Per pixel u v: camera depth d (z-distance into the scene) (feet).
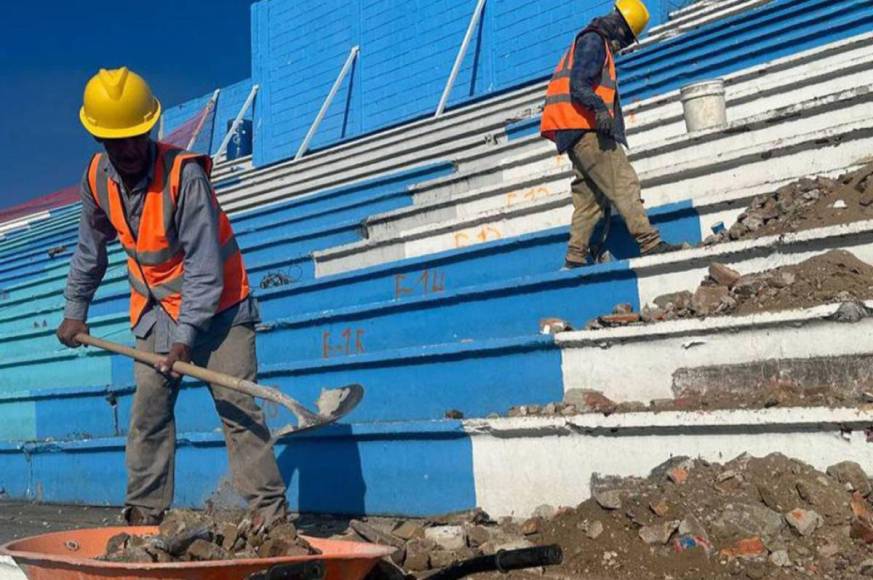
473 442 14.42
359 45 50.65
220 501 17.47
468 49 45.29
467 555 11.84
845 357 12.45
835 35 26.63
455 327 18.12
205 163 12.77
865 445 11.28
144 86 12.38
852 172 15.99
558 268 18.84
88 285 13.92
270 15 55.88
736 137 19.47
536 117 30.48
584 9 40.93
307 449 16.61
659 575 10.74
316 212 30.32
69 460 20.94
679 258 15.37
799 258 14.40
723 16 34.01
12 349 32.19
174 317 12.94
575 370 14.80
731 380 13.30
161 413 13.35
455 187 26.89
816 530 10.75
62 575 8.85
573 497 13.35
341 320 19.94
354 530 12.41
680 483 11.78
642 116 25.49
